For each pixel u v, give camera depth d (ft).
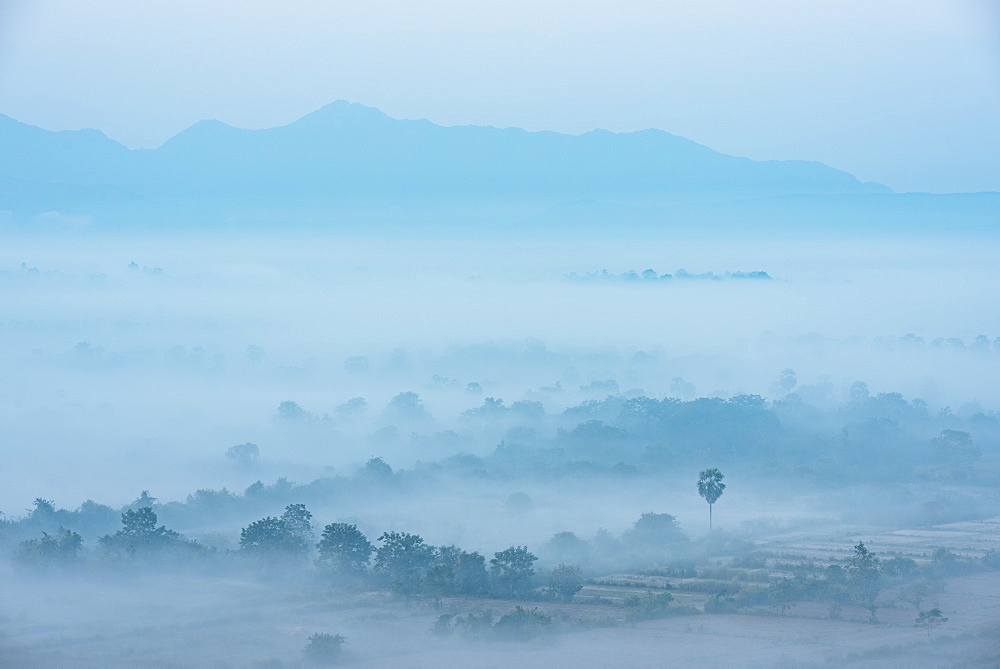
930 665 604.08
